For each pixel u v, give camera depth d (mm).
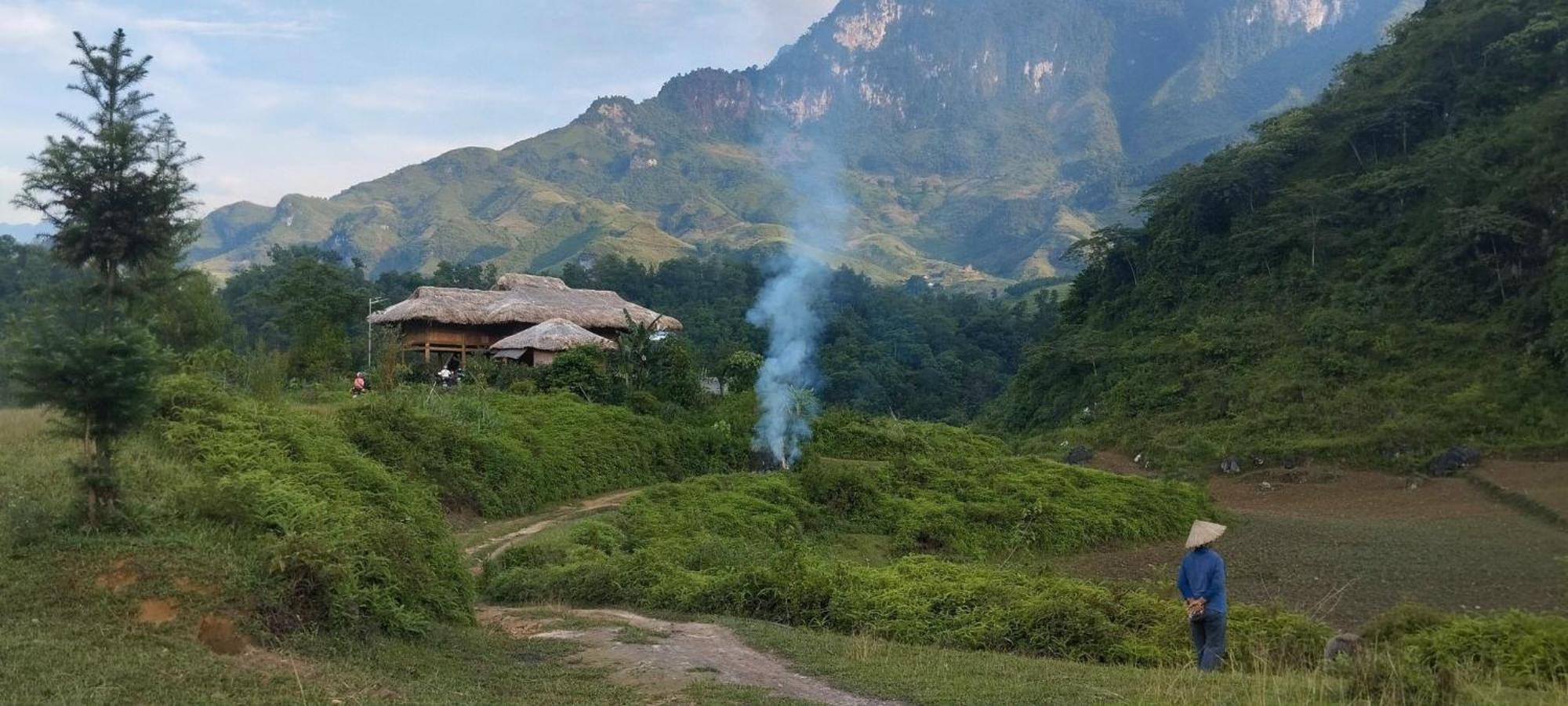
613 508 22531
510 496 22234
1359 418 44625
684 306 94000
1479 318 48438
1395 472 40344
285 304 39188
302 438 16453
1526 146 51219
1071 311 76812
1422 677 8508
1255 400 49094
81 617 8219
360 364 38188
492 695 8055
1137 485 29156
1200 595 9766
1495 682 9133
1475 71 61219
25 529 9367
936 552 22828
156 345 10344
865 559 21344
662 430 28281
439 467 20875
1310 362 50625
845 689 8734
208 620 8492
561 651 10156
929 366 88000
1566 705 8094
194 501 10906
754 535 20969
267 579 9305
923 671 9391
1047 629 11859
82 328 9805
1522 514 31094
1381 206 57625
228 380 23141
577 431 26234
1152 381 56156
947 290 178750
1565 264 44062
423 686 8148
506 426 24641
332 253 98188
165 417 15617
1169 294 64750
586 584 14398
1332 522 29984
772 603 13164
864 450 30172
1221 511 29891
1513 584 19297
